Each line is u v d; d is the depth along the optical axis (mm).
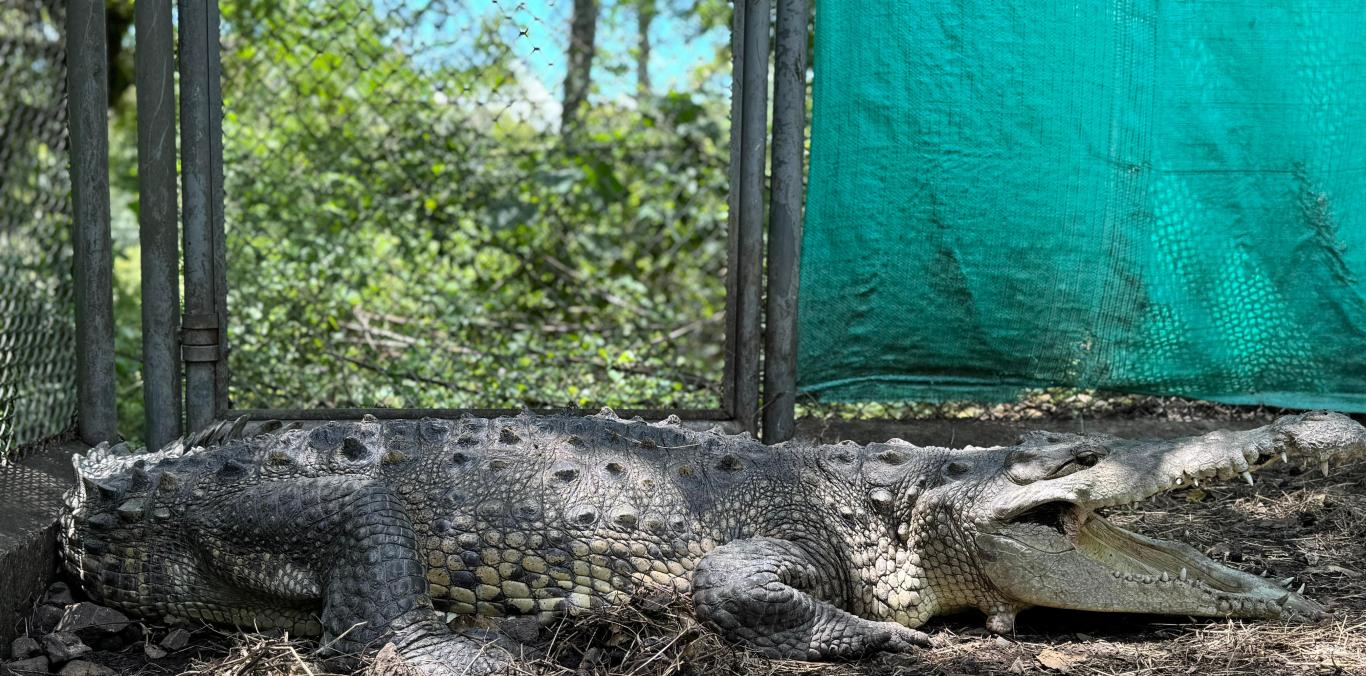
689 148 4645
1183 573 1790
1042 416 2719
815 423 2596
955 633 1865
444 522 1783
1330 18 2463
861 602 1890
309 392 3258
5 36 2428
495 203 4242
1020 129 2438
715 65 4660
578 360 3506
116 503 1823
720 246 4613
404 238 3898
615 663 1682
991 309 2514
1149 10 2434
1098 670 1649
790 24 2416
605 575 1780
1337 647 1702
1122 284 2521
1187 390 2598
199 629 1822
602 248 4535
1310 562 2094
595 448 1913
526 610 1775
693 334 4371
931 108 2424
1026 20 2408
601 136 4508
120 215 4852
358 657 1615
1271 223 2523
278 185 3678
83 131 2328
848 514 1906
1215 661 1667
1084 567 1789
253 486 1810
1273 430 1749
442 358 3529
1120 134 2461
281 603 1761
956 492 1855
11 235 2436
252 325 3309
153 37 2260
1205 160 2490
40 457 2264
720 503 1870
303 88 3781
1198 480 1745
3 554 1709
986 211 2463
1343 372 2576
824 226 2475
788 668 1667
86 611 1810
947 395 2576
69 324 2479
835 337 2525
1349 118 2490
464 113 4059
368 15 3590
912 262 2488
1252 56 2467
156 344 2336
